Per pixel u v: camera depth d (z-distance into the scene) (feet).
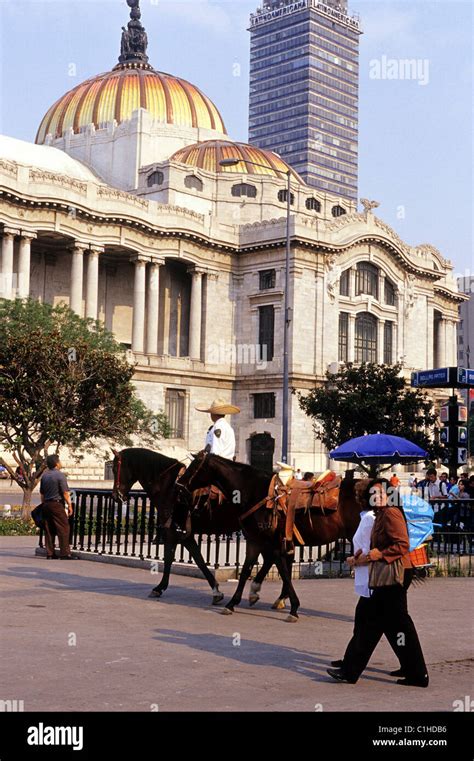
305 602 55.98
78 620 45.75
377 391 185.16
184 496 51.72
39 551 77.87
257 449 263.49
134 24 350.43
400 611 34.88
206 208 281.74
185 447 253.65
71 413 124.06
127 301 265.34
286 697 32.14
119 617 47.37
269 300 266.36
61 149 311.27
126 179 291.99
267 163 297.94
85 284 247.91
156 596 55.11
